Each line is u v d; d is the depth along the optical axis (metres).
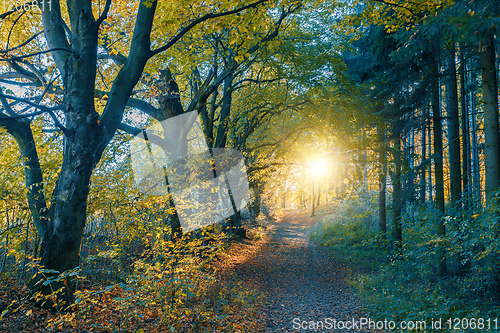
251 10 8.17
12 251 6.07
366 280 10.85
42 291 5.72
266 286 10.89
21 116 5.10
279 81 14.43
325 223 26.55
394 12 8.79
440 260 9.18
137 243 9.81
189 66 11.39
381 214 15.65
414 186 12.17
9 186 6.80
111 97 6.53
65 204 5.96
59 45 6.52
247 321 7.04
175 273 6.73
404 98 11.11
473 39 5.86
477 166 15.85
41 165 7.53
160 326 5.66
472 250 7.31
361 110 12.17
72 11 6.42
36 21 9.48
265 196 25.78
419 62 9.92
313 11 14.55
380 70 13.47
